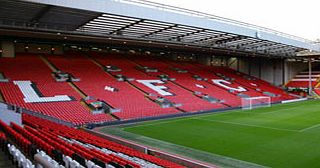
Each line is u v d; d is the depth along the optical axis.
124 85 32.41
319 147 16.06
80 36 28.17
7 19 21.16
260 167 12.90
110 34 27.47
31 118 19.03
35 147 8.36
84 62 35.69
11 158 8.00
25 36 28.75
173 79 38.75
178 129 21.73
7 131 11.23
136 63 40.81
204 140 18.16
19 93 24.42
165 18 22.80
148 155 13.79
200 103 33.22
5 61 29.62
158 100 30.52
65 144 10.77
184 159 13.55
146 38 29.48
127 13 20.77
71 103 25.27
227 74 48.78
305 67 54.25
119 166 8.32
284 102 41.78
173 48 39.06
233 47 36.84
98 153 10.34
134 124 23.78
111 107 26.27
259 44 34.84
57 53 36.16
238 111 31.88
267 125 23.09
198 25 24.83
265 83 50.25
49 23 22.73
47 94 25.67
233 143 17.27
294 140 17.77
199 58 49.84
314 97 47.06
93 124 22.39
